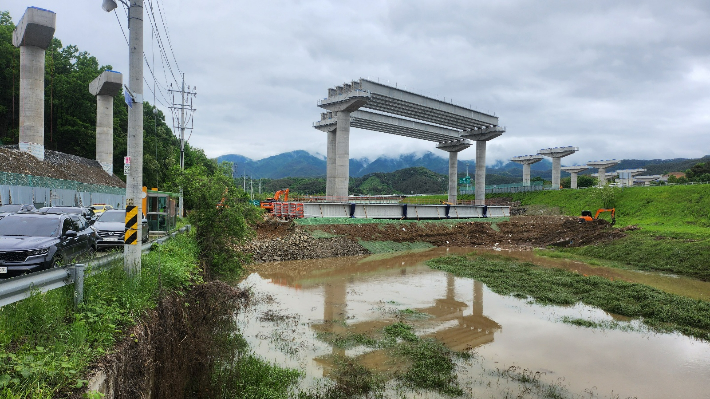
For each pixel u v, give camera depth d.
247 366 10.73
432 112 58.66
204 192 18.22
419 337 14.34
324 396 9.63
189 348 9.73
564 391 10.38
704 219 51.53
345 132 50.56
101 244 14.98
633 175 139.25
